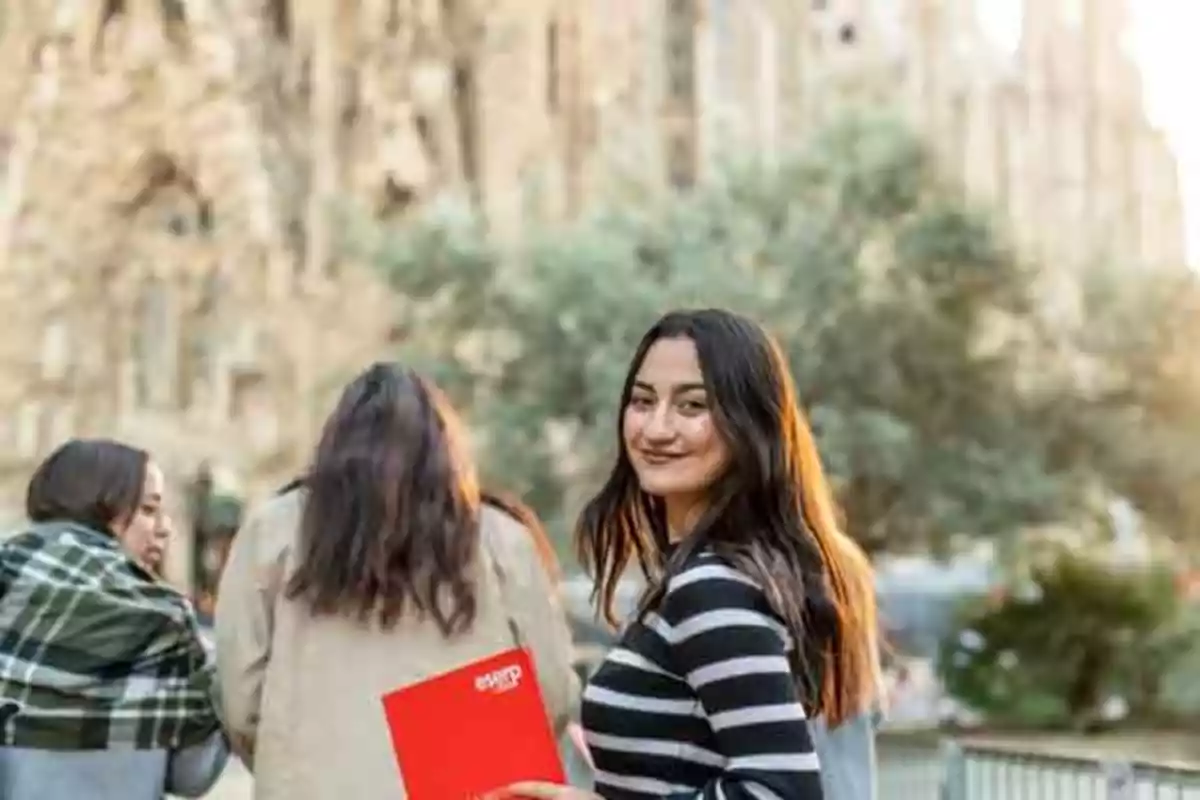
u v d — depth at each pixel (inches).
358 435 281.9
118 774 338.0
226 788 1064.8
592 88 3272.6
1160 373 1993.1
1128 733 1722.4
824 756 264.4
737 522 232.2
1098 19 3878.0
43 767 334.3
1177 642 1774.1
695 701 219.9
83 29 3043.8
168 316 3024.1
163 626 343.0
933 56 3560.5
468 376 1857.8
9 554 348.5
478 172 3213.6
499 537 290.4
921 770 967.6
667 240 1862.7
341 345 2910.9
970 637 1760.6
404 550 275.0
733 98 3289.9
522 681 233.3
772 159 1911.9
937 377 1706.4
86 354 2984.7
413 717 230.2
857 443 1631.4
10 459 2891.2
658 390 240.4
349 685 275.4
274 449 2920.8
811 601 229.1
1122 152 3806.6
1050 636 1750.7
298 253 3068.4
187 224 3100.4
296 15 3171.8
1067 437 1835.6
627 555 271.0
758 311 1704.0
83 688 336.5
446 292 1936.5
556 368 1801.2
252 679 285.0
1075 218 3681.1
